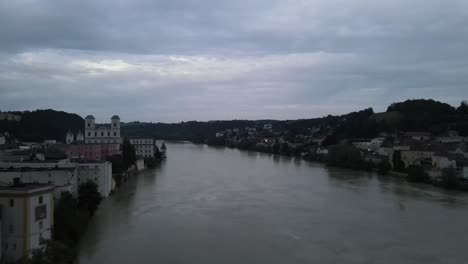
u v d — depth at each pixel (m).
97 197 114.00
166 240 91.75
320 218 111.81
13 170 106.62
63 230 85.50
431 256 82.44
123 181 177.88
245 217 112.94
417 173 178.50
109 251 84.12
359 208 124.06
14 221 69.94
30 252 69.75
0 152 149.25
